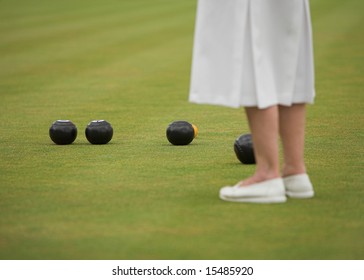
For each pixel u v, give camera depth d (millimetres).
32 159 10922
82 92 19453
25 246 6969
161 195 8664
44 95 18953
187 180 9406
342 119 14664
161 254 6715
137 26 38344
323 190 8828
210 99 8047
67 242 7055
